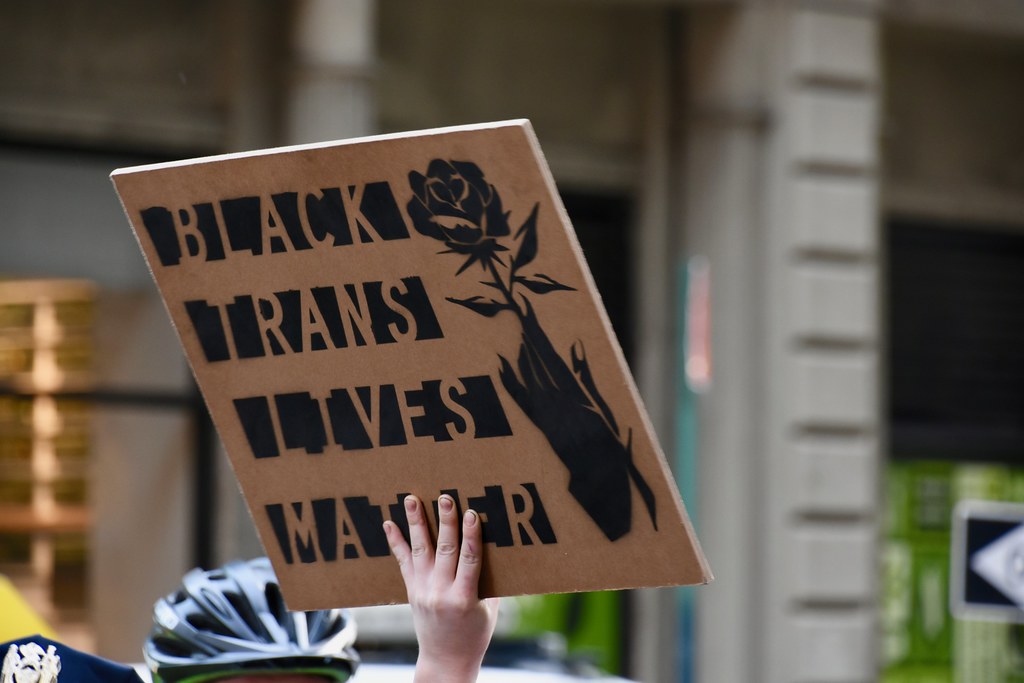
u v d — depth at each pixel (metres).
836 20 24.98
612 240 25.72
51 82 22.09
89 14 22.33
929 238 27.92
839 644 24.55
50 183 22.08
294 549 4.33
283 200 4.09
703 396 24.53
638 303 25.53
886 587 27.06
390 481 4.20
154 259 4.23
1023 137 28.45
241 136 22.58
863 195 25.05
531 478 4.07
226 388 4.28
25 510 21.55
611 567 4.05
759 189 24.75
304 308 4.16
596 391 3.96
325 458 4.24
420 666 4.14
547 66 25.30
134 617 22.00
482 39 24.94
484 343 4.03
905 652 27.05
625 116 25.69
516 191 3.88
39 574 21.59
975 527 14.77
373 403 4.16
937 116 27.95
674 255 25.39
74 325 21.97
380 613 13.95
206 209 4.16
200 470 22.42
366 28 22.25
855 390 24.83
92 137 22.28
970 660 27.31
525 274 3.94
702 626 24.44
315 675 4.58
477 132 3.85
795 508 24.42
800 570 24.36
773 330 24.56
